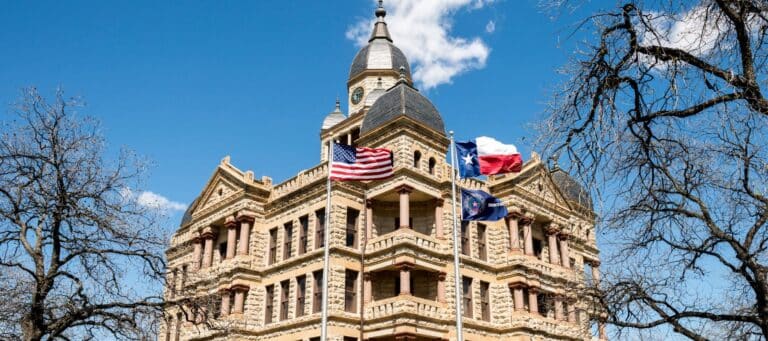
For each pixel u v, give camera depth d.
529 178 52.75
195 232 57.19
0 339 23.95
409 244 44.94
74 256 24.98
